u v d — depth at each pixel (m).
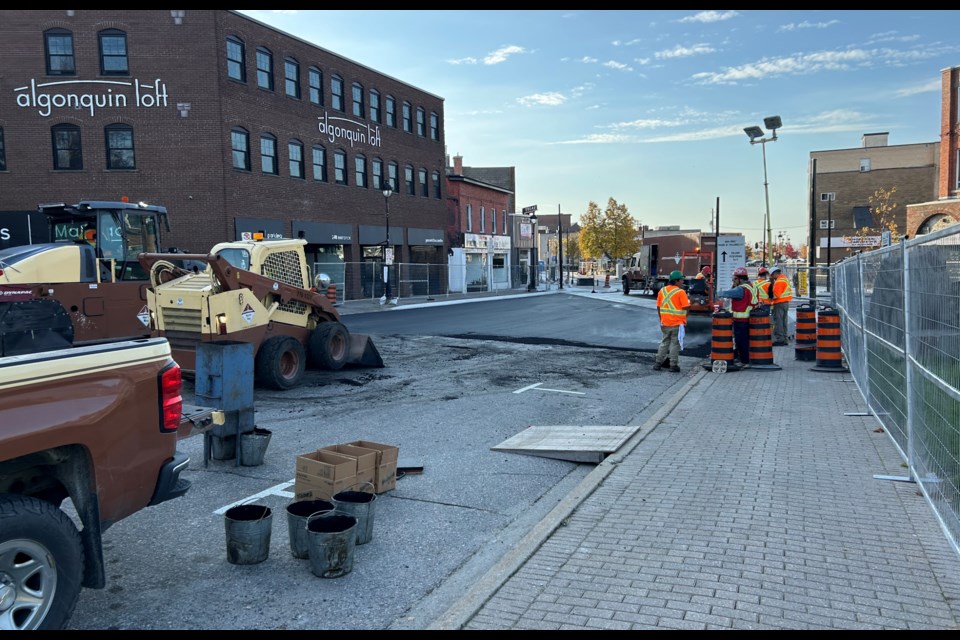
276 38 31.16
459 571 4.79
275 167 31.31
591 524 5.25
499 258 56.22
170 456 4.25
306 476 5.96
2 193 26.56
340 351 13.27
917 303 5.76
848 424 8.40
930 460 5.36
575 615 3.86
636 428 8.34
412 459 7.57
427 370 13.68
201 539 5.34
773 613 3.82
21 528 3.36
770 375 12.54
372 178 38.66
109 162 27.25
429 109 44.47
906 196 61.59
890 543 4.76
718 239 25.64
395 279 39.97
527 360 15.10
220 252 11.76
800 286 34.59
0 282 11.52
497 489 6.62
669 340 13.70
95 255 13.55
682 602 3.98
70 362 3.69
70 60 26.84
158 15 27.27
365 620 4.07
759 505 5.58
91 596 4.38
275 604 4.28
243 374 7.35
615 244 73.19
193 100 27.62
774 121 28.34
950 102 41.12
